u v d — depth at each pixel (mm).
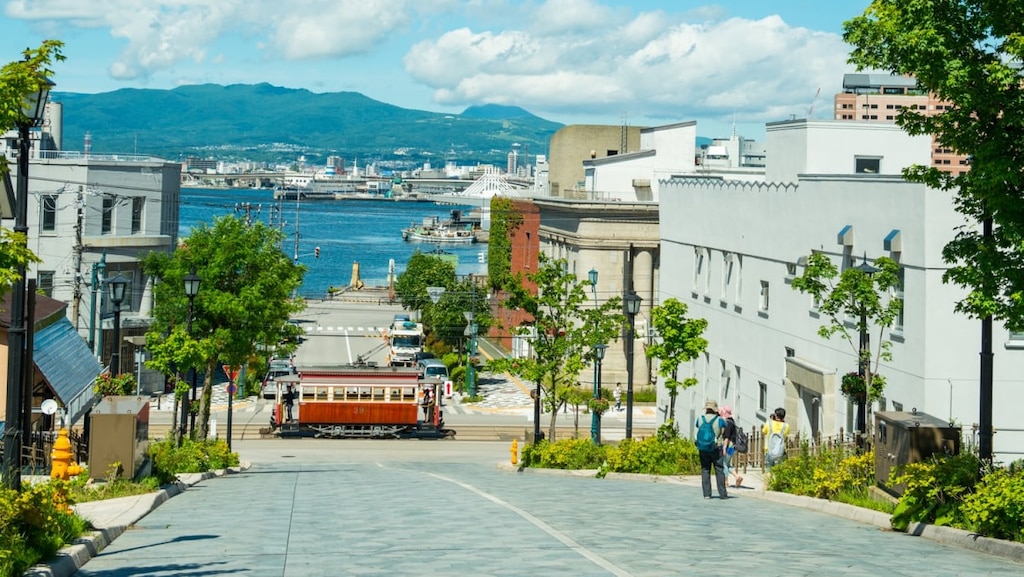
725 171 66250
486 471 35688
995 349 28312
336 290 149125
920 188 28562
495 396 72062
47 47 13859
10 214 23562
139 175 65812
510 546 13578
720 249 45188
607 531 15484
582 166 92500
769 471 27672
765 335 40062
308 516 17422
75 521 14359
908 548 14672
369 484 25844
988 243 16703
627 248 69312
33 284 20172
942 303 28359
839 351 33562
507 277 47500
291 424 56781
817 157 38500
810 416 36281
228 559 12469
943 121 16812
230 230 42969
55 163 62438
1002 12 16047
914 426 18859
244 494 22531
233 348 42500
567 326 47375
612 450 35969
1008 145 16250
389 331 94375
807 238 36250
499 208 95812
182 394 34625
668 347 37188
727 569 11945
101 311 57719
